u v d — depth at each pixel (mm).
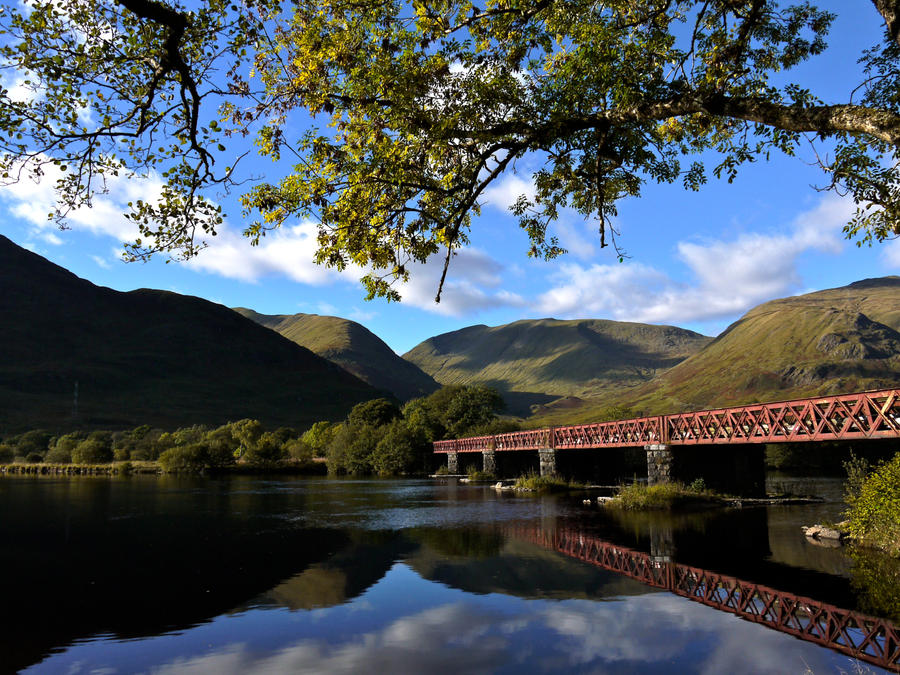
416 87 9000
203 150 8602
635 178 10953
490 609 12164
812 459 67312
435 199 9992
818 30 9398
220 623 11500
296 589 14164
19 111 7754
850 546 18203
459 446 75188
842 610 11602
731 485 34656
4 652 10016
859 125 6270
